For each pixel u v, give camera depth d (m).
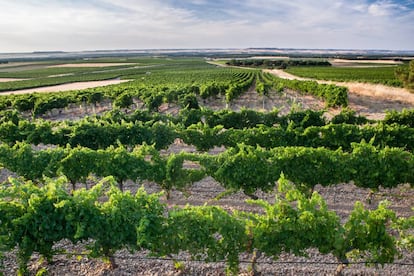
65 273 7.73
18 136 15.48
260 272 7.68
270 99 37.91
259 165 10.30
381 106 31.95
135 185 12.86
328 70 81.25
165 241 6.79
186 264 7.96
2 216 6.72
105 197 11.69
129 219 6.83
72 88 54.59
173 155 10.54
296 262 7.85
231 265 6.96
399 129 14.45
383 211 6.75
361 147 10.77
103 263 7.97
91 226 6.74
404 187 12.54
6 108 30.09
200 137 14.44
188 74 72.06
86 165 10.59
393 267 7.88
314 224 6.62
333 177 10.51
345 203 11.45
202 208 7.11
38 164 10.88
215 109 32.19
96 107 34.59
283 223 6.71
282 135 14.37
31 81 65.81
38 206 6.68
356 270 7.73
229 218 6.81
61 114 30.94
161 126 14.53
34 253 8.37
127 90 35.06
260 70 90.38
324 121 18.47
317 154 10.55
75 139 14.17
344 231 6.59
